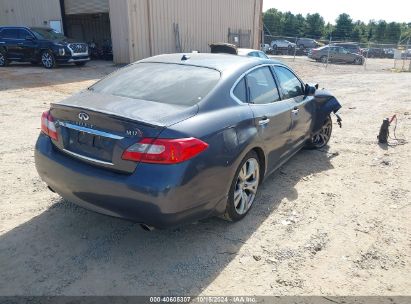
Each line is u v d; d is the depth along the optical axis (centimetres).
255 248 332
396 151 618
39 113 848
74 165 309
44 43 1677
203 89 342
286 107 443
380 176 507
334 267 309
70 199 325
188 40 2161
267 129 391
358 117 880
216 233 354
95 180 293
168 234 350
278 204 417
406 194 450
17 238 336
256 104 387
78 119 308
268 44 4328
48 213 381
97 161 298
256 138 366
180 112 306
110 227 359
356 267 310
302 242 343
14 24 2495
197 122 304
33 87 1218
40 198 414
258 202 420
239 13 2528
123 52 1967
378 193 453
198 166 292
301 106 490
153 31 1942
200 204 304
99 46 2392
